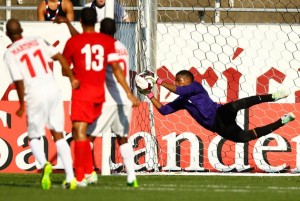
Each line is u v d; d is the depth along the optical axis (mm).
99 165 45062
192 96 40781
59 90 34062
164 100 47188
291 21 58062
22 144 45094
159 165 45562
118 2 47688
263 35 47281
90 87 34125
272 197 32281
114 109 35531
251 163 45438
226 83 47188
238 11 52531
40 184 36875
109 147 43500
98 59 34156
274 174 44500
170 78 47250
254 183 39969
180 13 56562
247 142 45406
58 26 45188
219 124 40875
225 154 45469
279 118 45688
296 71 47250
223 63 47188
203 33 47250
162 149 45594
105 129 35781
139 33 46812
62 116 34219
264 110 46000
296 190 36312
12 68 33688
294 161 45500
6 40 45781
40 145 34625
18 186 35531
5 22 45969
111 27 35719
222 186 37688
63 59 33719
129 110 35781
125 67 35469
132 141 45531
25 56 33656
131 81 46781
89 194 31469
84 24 34625
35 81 33625
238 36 47219
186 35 47312
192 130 45594
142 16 46750
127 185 35969
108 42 34375
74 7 50188
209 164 45531
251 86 47188
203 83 47281
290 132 45656
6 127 45188
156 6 46844
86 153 34844
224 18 51594
